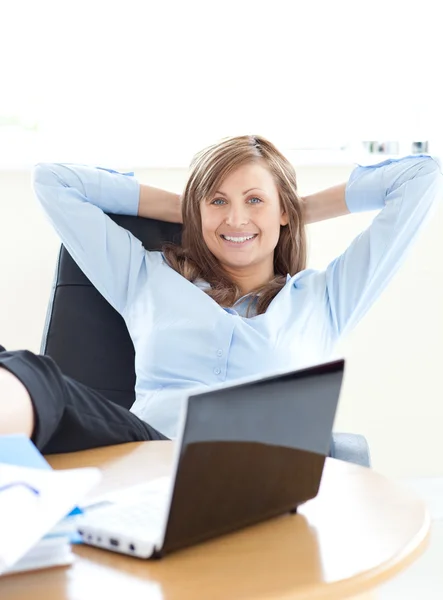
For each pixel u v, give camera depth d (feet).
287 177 6.62
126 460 4.06
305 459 3.24
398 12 8.46
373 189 6.75
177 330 6.12
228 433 2.86
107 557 2.79
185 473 2.72
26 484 2.72
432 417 8.85
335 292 6.54
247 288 6.62
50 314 6.57
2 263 8.05
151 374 6.13
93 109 8.30
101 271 6.45
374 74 8.55
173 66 8.35
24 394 3.65
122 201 6.72
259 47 8.41
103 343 6.51
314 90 8.54
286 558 2.80
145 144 8.41
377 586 2.69
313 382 3.22
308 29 8.43
